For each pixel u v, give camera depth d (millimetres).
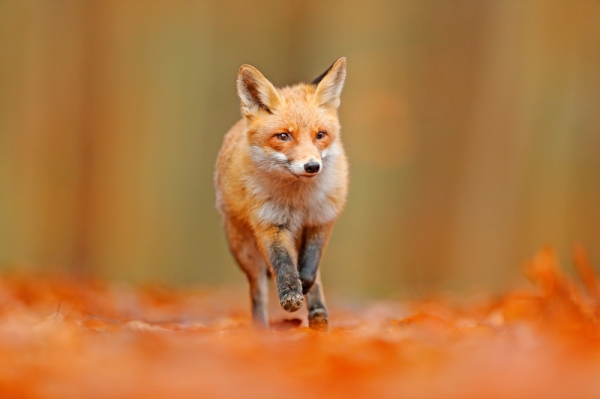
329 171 10086
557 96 23812
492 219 23859
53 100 26703
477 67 25078
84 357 6410
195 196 27094
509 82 23938
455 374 5605
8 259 25359
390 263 27688
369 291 20438
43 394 5172
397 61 27906
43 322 8328
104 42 26859
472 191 24500
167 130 27109
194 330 8930
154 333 7961
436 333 7957
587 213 24969
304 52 27781
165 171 27016
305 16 27719
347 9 27766
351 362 6004
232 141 10867
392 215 28516
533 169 23719
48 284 14836
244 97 10109
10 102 26500
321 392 5211
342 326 10352
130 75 27109
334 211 10266
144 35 27297
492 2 24625
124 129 26938
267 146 9852
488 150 24156
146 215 26797
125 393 5266
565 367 5562
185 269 26797
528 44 23750
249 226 10422
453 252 24859
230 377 5719
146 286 17797
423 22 26891
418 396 5090
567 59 23812
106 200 26562
